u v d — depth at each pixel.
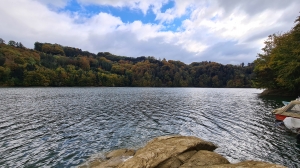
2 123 19.09
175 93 74.25
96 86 140.50
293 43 39.44
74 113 25.41
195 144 10.16
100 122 20.30
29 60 131.88
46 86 114.44
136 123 20.00
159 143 10.39
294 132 15.91
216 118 22.72
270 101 38.81
